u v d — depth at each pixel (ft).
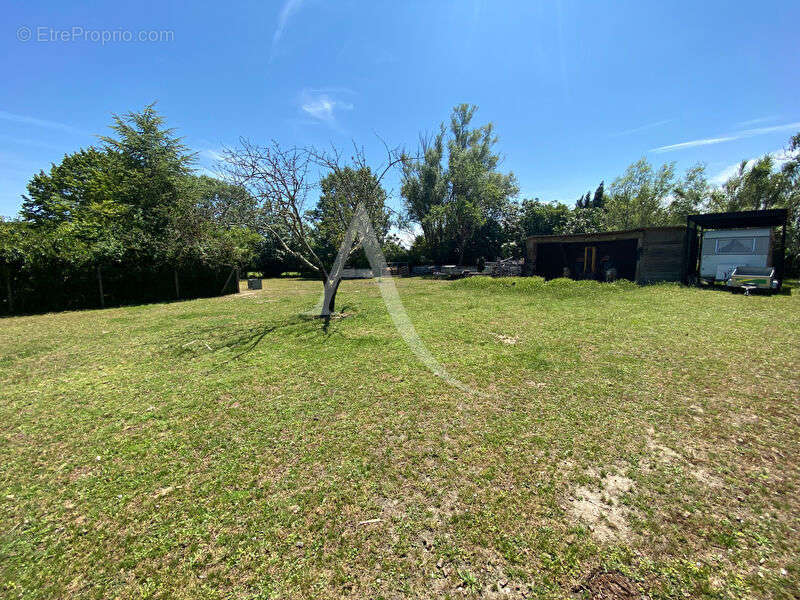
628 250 57.72
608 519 6.03
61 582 5.04
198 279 44.32
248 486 7.07
